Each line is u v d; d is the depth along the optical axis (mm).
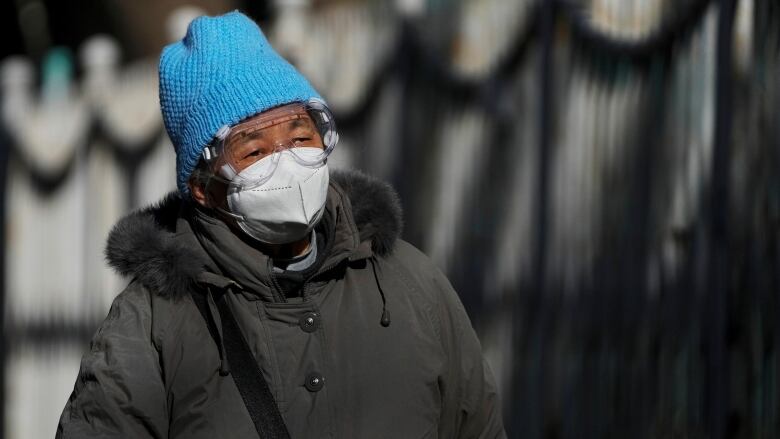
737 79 11375
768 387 10922
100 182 21672
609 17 12844
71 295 22328
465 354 7941
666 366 11969
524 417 13758
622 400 12508
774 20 11164
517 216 13938
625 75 12625
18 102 23484
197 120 7547
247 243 7688
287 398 7246
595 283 12875
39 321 22984
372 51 16219
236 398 7242
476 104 14539
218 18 7859
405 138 15625
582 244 13070
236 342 7281
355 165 16406
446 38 15023
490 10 14398
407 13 15555
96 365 7340
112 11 34094
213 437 7191
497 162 14219
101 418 7246
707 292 11531
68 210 22375
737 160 11344
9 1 35906
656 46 12258
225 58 7586
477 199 14516
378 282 7688
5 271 23578
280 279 7398
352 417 7324
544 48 13586
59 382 22469
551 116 13531
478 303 14461
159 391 7320
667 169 12070
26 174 23234
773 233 10992
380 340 7480
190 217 7844
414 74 15508
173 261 7363
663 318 12031
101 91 21688
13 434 23281
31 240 23125
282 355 7316
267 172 7324
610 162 12781
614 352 12625
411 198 15523
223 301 7383
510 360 13984
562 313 13297
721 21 11469
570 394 13148
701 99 11734
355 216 7770
